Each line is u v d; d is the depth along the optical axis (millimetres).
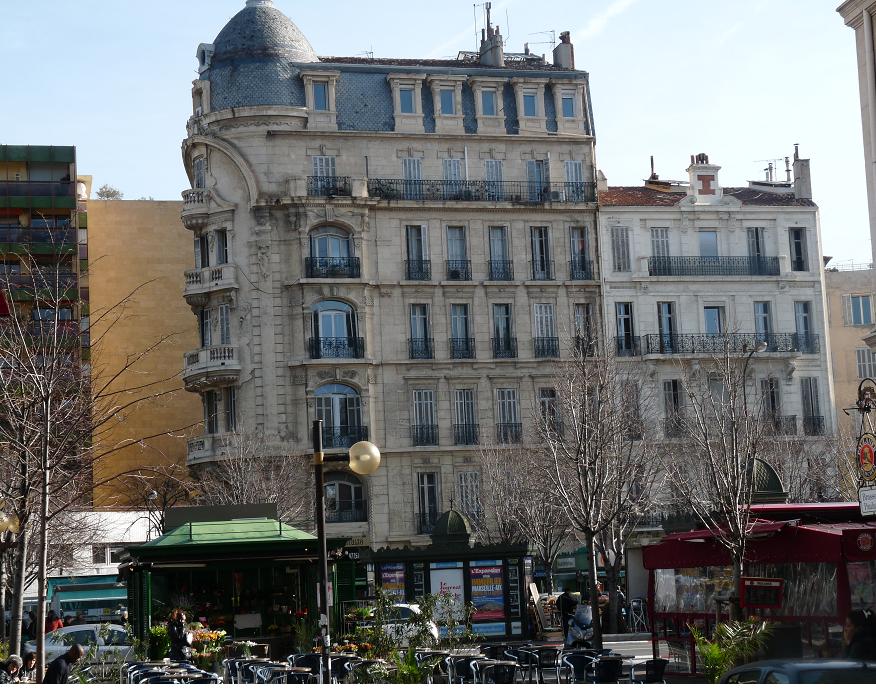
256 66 70875
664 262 74062
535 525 60750
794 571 27016
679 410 68688
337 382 69188
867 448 26344
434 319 71375
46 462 28281
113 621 55469
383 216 71375
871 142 34938
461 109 73312
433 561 47281
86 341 83500
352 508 69062
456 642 33156
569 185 74062
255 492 63938
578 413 52219
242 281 69812
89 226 89250
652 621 31922
